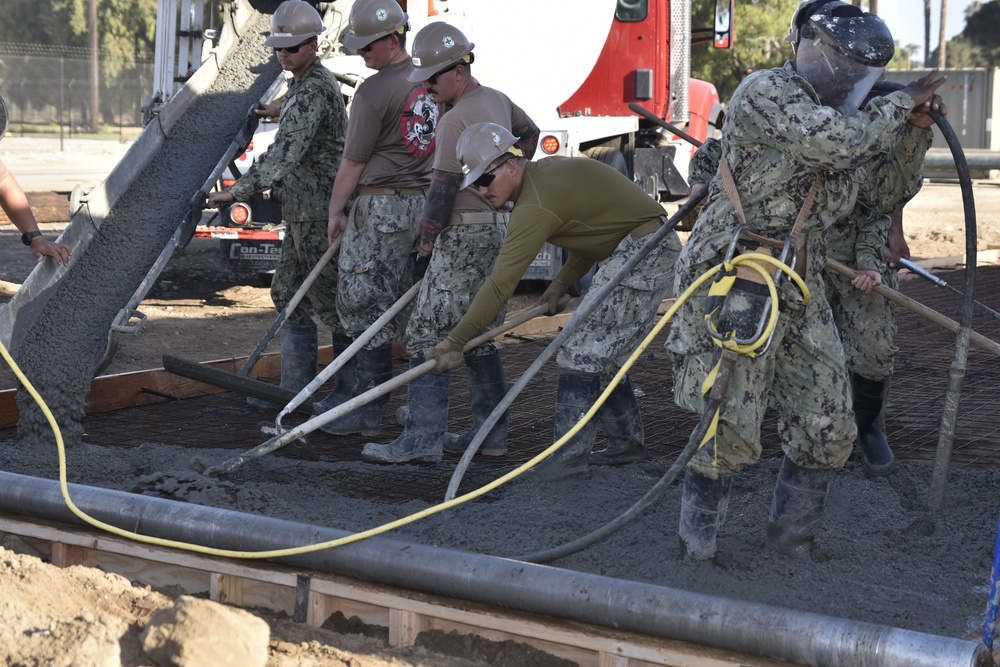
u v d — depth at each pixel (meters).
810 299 3.22
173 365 4.90
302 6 5.19
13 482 3.54
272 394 5.08
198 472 4.30
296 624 3.12
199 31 8.16
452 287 4.66
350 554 3.10
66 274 5.33
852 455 4.75
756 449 3.29
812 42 3.08
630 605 2.78
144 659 2.76
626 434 4.61
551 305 4.40
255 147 8.52
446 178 4.52
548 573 2.90
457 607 2.99
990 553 3.65
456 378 6.71
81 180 20.62
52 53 39.19
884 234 4.18
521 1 9.50
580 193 4.09
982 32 54.81
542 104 9.83
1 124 4.45
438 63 4.40
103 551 3.42
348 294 5.13
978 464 4.77
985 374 6.79
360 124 4.97
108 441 5.18
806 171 3.07
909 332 8.25
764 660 2.69
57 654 2.66
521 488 4.30
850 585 3.35
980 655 2.49
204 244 13.52
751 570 3.40
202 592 3.34
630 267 3.78
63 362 4.79
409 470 4.71
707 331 3.24
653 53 10.77
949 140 3.39
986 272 11.40
